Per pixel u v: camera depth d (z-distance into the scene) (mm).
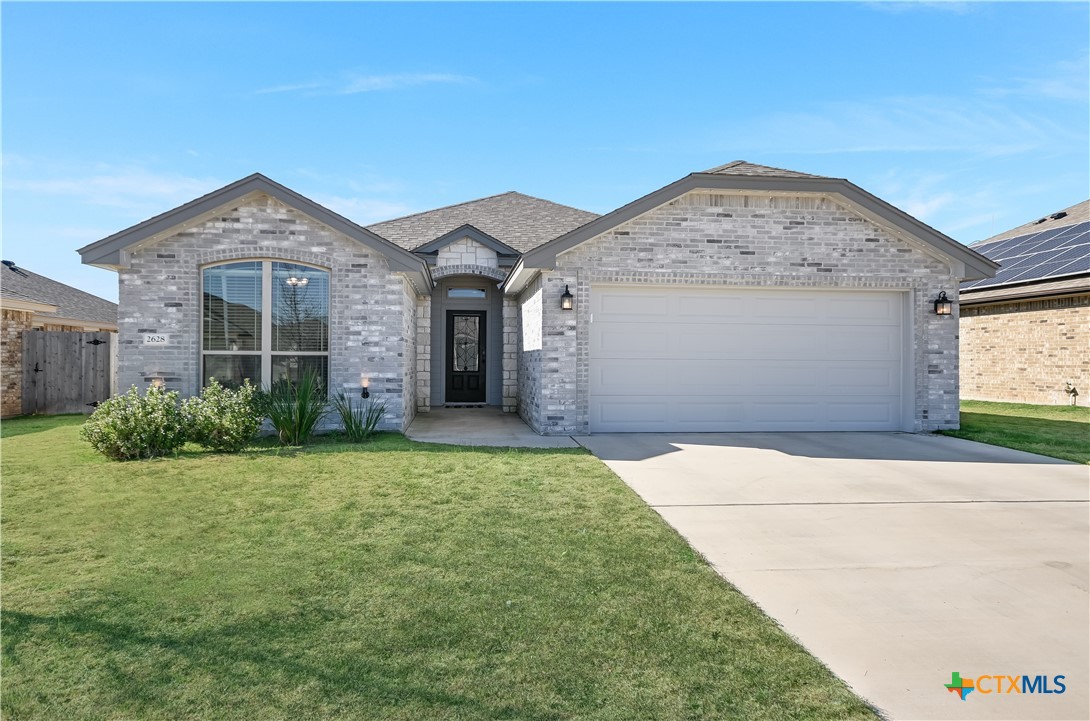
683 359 10820
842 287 10977
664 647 3234
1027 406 15805
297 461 7688
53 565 4262
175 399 9016
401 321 10297
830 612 3709
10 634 3281
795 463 8047
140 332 9766
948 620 3611
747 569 4387
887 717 2672
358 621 3471
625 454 8570
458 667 3006
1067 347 15500
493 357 15430
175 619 3471
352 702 2707
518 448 8852
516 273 11023
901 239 11008
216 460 7746
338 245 10164
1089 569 4418
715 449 9055
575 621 3510
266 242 9992
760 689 2865
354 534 4953
